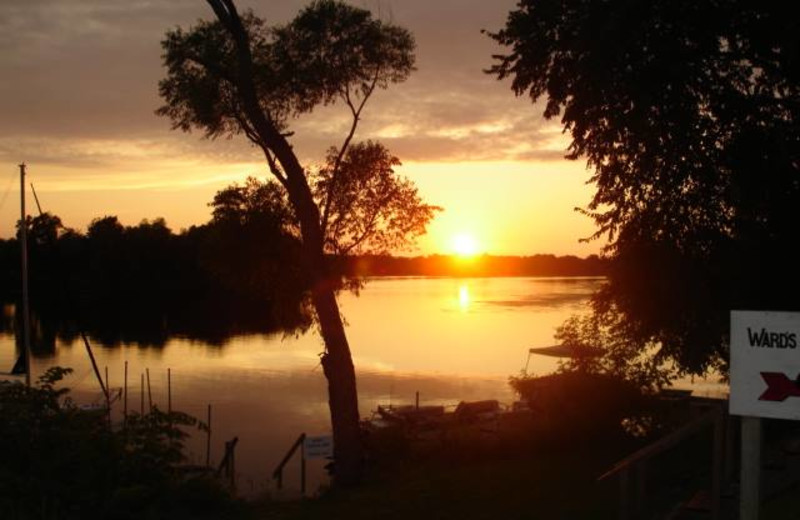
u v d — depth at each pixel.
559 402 16.94
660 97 13.43
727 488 8.79
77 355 64.31
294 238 19.78
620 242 15.96
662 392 18.31
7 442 9.68
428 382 50.50
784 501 7.65
